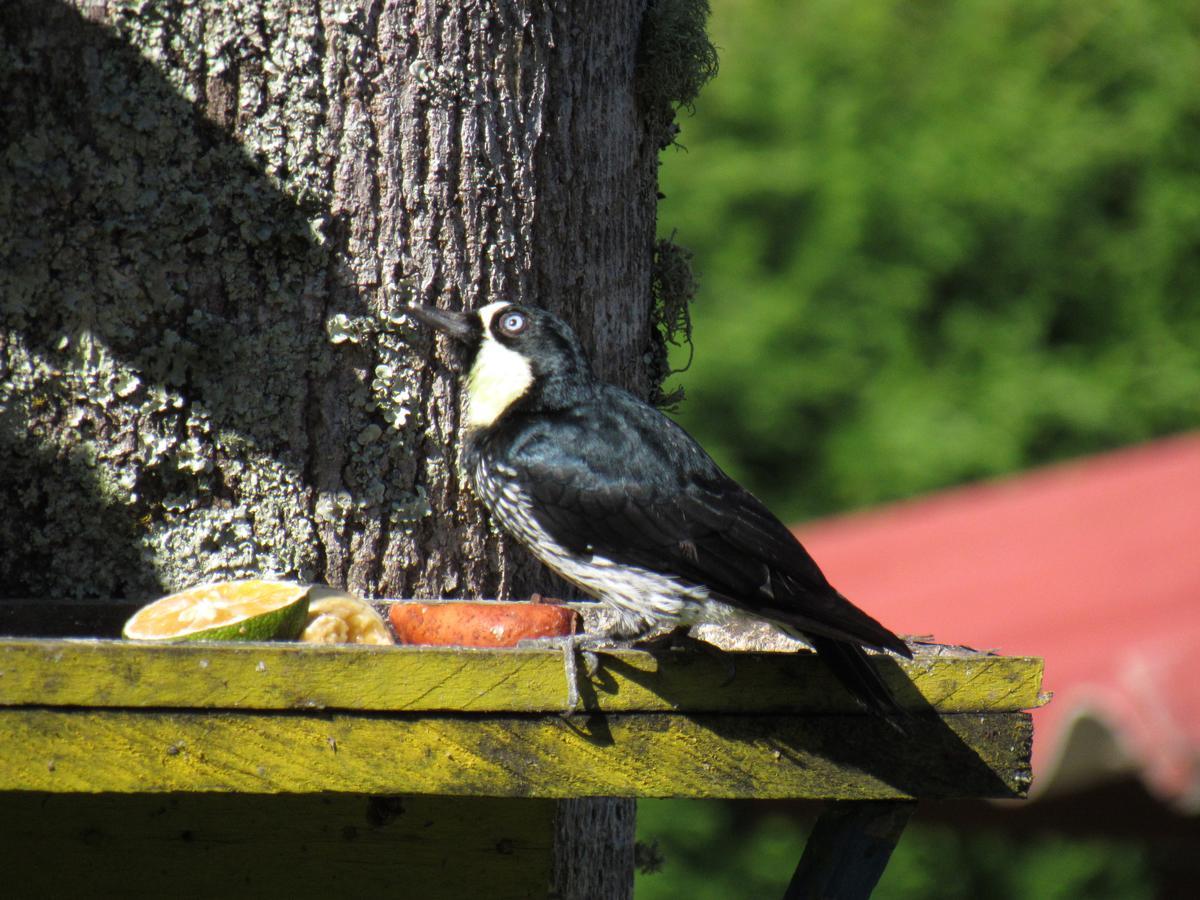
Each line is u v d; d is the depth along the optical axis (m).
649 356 9.81
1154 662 13.01
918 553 19.59
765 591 7.45
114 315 8.16
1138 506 18.77
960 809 15.05
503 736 6.64
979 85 34.03
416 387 8.53
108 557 8.20
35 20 8.09
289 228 8.30
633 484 7.98
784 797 6.88
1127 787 13.34
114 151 8.13
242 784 6.40
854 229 32.50
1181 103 34.31
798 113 33.47
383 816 7.35
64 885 7.18
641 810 28.08
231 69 8.20
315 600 7.41
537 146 8.85
